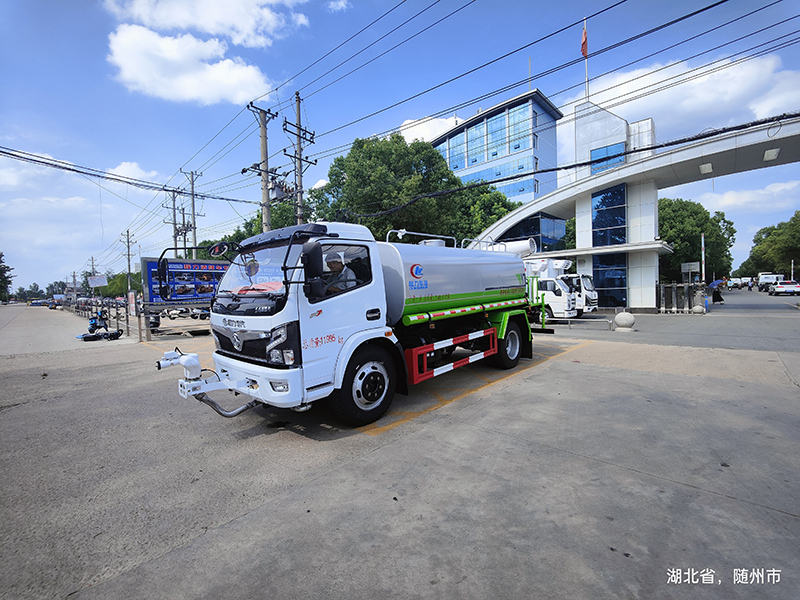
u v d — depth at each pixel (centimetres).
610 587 222
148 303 1513
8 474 397
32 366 990
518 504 310
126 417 573
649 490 324
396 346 533
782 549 250
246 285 495
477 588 226
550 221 2661
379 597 222
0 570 256
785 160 1931
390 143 2222
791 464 363
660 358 859
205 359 1051
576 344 1098
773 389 602
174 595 229
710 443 412
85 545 280
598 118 2570
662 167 1978
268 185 1834
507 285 809
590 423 479
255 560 257
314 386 437
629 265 2216
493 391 637
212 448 449
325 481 360
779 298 3400
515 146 7044
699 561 241
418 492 334
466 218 3500
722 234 4772
